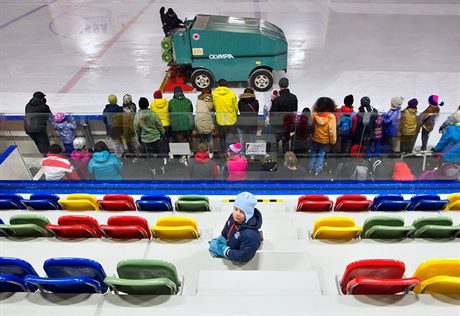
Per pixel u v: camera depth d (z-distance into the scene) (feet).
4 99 35.65
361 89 36.14
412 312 11.12
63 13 58.29
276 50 34.60
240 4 59.31
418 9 56.80
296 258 14.43
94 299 11.71
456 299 11.41
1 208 20.68
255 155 24.31
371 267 11.69
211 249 14.85
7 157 25.02
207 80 35.86
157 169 25.21
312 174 25.09
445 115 22.66
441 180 25.05
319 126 22.66
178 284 12.84
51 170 24.71
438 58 41.91
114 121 23.38
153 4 60.80
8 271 12.34
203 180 25.49
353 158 24.22
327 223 16.21
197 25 34.55
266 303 11.55
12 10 60.29
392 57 42.32
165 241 15.97
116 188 25.52
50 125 23.61
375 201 20.36
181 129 23.45
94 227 16.61
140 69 41.09
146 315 11.27
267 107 27.22
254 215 13.25
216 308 11.44
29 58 43.93
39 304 11.60
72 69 41.32
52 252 15.60
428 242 15.71
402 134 23.18
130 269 11.93
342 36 47.67
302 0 60.75
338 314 11.18
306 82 37.47
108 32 50.78
